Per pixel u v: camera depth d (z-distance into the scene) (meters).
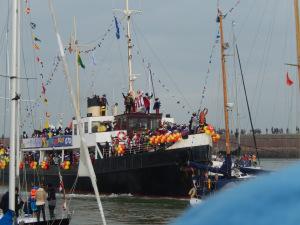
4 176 78.12
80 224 40.38
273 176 4.04
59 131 71.69
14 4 26.61
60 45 17.62
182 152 53.38
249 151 146.62
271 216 3.67
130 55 68.94
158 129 59.22
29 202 34.81
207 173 49.19
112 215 45.41
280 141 151.88
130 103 65.06
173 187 54.38
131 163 57.19
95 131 65.12
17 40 29.52
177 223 4.11
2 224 23.03
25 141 74.56
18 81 29.66
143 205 51.50
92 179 16.20
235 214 3.81
